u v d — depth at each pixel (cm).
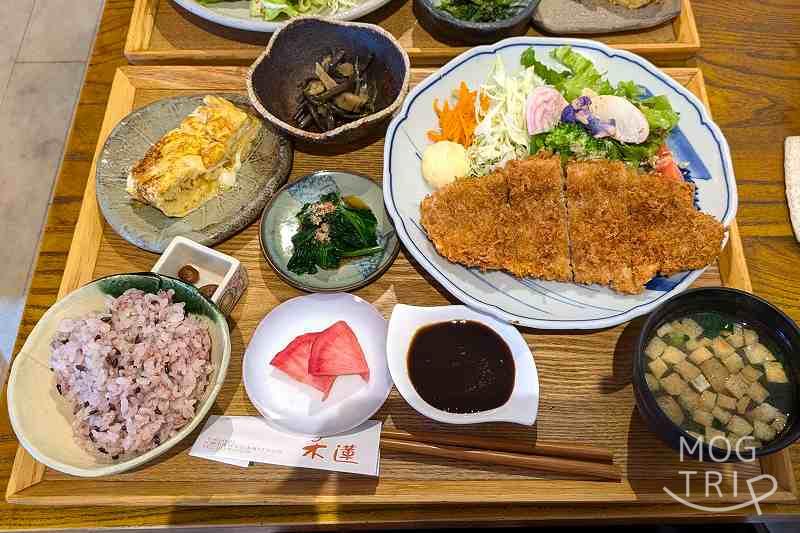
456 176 41
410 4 49
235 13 49
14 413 32
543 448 34
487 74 45
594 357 38
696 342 34
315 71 46
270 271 41
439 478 35
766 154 43
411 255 40
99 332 34
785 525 41
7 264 71
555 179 40
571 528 40
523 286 39
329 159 44
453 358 36
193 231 40
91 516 35
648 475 34
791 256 40
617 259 38
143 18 48
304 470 35
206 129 42
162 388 33
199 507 35
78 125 46
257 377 37
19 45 81
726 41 47
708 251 37
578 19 47
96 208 42
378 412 37
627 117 40
